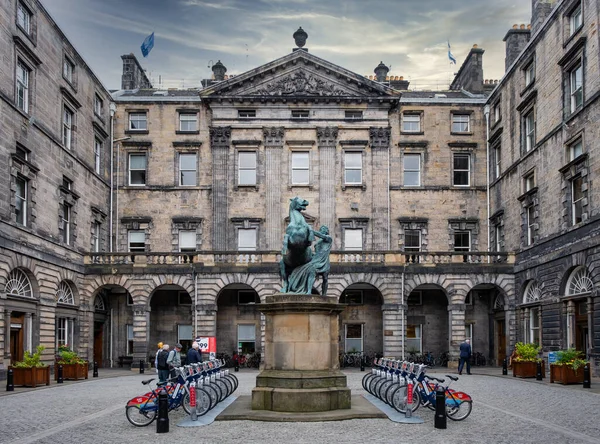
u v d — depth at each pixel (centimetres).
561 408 1984
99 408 2039
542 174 3747
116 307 4531
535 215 3838
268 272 4106
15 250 3120
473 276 4147
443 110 4831
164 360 2341
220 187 4666
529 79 4053
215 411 1836
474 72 5216
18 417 1842
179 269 4116
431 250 4694
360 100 4734
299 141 4700
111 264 4116
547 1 4056
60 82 3775
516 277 4122
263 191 4672
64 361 3219
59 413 1922
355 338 4528
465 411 1794
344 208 4678
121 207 4678
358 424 1645
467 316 4606
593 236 3061
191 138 4750
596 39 3095
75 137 4006
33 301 3325
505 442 1430
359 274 4103
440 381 1680
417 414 1820
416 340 4556
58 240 3712
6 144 3080
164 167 4719
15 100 3183
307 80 4738
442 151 4788
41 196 3475
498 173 4644
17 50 3222
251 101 4731
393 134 4794
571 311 3334
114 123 4772
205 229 4656
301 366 1795
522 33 4619
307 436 1488
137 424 1670
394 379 1992
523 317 3991
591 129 3136
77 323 4003
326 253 1911
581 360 2803
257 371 3941
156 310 4534
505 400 2198
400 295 4088
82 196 4116
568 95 3431
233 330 4466
